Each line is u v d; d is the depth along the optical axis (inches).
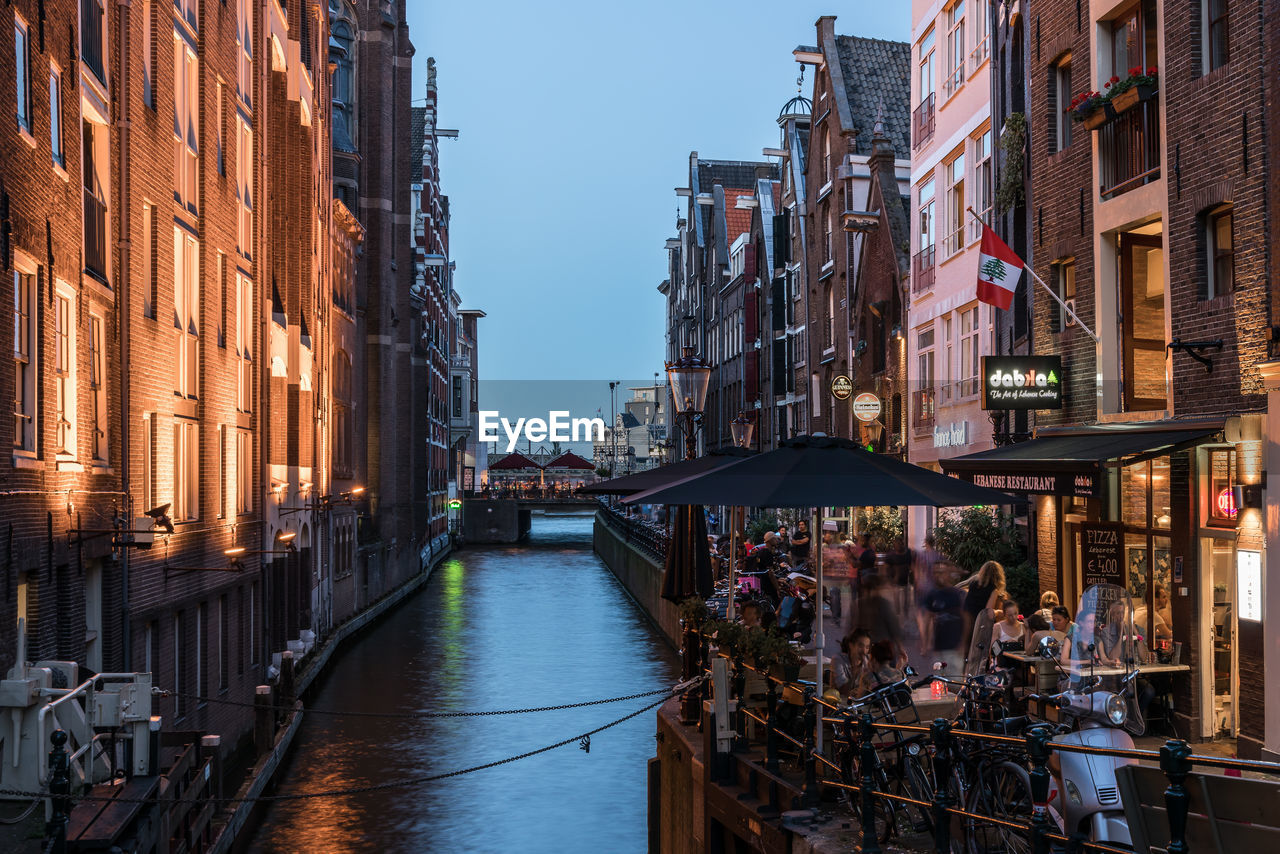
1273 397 492.7
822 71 1635.1
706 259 2842.0
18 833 417.4
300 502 1312.7
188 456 838.5
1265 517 495.2
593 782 883.4
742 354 2329.0
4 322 497.7
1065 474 584.1
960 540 845.8
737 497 393.4
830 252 1610.5
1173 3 593.3
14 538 505.7
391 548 2084.2
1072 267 731.4
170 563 755.4
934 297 1116.5
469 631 1689.2
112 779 489.7
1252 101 525.7
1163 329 641.0
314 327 1414.9
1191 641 546.0
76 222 606.5
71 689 488.4
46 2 556.1
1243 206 531.2
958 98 1038.4
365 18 2092.8
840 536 1210.6
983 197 982.4
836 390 1302.9
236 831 698.2
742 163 3166.8
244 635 976.3
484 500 4008.4
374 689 1243.8
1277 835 225.5
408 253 2352.4
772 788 450.6
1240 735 511.5
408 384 2362.2
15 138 509.4
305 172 1390.3
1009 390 703.7
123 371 677.3
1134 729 329.4
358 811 800.9
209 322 872.9
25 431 541.6
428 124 2967.5
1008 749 351.3
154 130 743.1
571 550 3599.9
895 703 414.9
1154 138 621.3
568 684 1267.2
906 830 390.0
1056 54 729.0
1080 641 334.6
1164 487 585.0
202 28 866.1
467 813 800.3
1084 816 319.6
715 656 535.5
